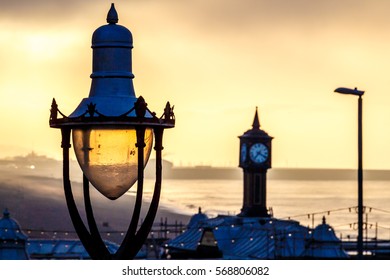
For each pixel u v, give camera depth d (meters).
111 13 25.78
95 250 26.05
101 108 25.16
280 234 147.00
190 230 171.00
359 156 88.31
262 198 175.75
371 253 151.12
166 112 25.50
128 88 25.53
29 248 144.25
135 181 25.72
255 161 176.62
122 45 25.45
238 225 168.88
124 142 25.31
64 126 25.28
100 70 25.48
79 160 25.62
